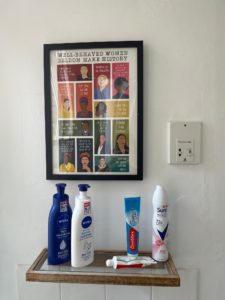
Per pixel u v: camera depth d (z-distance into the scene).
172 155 0.74
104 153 0.75
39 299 0.78
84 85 0.75
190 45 0.73
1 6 0.76
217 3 0.72
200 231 0.76
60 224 0.69
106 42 0.73
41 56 0.76
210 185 0.75
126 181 0.76
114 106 0.74
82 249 0.67
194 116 0.74
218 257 0.76
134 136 0.74
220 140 0.74
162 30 0.73
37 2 0.75
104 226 0.77
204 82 0.73
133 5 0.74
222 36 0.73
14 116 0.77
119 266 0.66
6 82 0.77
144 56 0.74
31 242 0.79
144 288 0.76
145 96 0.74
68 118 0.75
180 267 0.77
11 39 0.76
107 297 0.77
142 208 0.76
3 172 0.78
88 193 0.77
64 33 0.75
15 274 0.80
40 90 0.77
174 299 0.76
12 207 0.79
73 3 0.75
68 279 0.63
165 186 0.75
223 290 0.76
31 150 0.78
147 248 0.76
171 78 0.74
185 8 0.73
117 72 0.74
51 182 0.78
